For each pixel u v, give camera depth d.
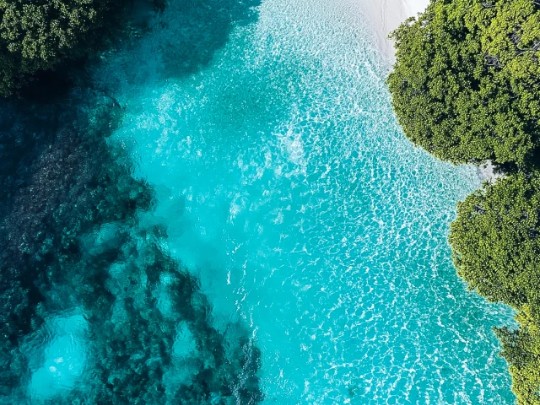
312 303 28.53
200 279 29.23
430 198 29.56
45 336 27.64
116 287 28.61
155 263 29.25
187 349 27.97
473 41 26.33
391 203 29.69
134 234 29.72
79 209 29.56
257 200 30.25
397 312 28.00
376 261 28.89
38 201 29.27
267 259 29.39
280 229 29.73
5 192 29.25
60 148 30.25
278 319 28.50
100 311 28.16
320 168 30.53
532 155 25.91
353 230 29.44
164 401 27.03
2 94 30.23
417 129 26.75
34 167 29.83
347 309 28.28
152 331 28.09
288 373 27.66
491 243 24.27
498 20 25.34
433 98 26.28
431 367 26.94
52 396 26.86
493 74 26.20
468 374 26.59
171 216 30.25
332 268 28.94
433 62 26.14
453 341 27.20
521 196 24.67
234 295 29.02
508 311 27.38
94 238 29.28
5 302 27.72
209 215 30.22
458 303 27.78
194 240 29.86
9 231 28.61
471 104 25.28
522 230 24.14
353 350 27.64
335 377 27.36
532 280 23.38
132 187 30.52
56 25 27.92
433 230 29.06
